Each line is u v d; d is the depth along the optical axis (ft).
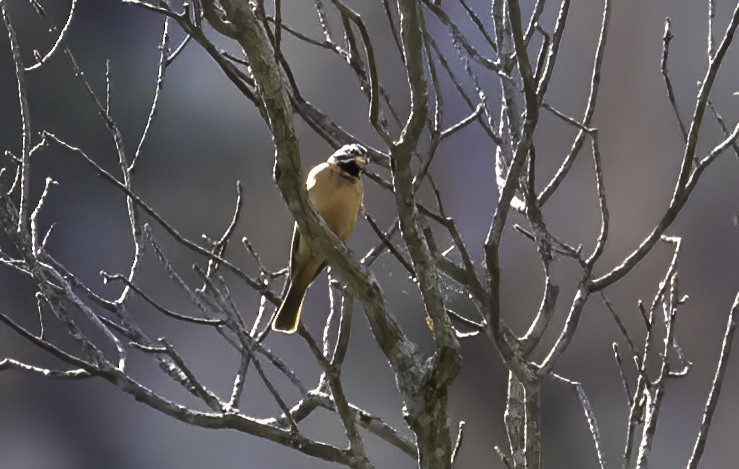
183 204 50.14
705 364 48.93
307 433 44.68
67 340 44.75
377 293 16.49
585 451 45.19
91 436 47.80
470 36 30.37
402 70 47.60
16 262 19.27
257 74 14.97
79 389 47.88
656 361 46.11
